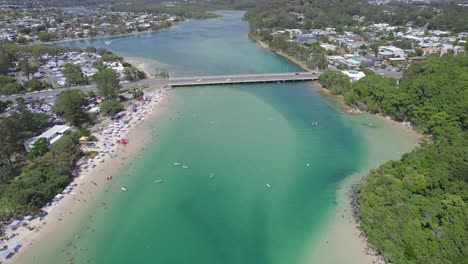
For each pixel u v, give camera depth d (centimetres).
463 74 13612
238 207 8625
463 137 10175
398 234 6775
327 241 7394
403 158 9531
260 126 13288
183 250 7281
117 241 7481
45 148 10694
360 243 7262
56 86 17688
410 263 6188
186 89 17888
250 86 18538
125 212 8394
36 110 14025
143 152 11212
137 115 14200
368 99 14675
